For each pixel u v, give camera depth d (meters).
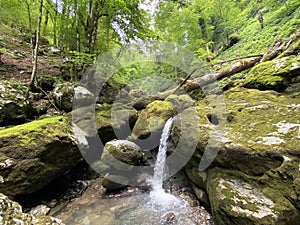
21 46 7.49
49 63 6.54
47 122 3.53
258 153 2.33
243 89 4.26
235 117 3.27
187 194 3.54
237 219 2.10
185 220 2.87
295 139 2.28
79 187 3.78
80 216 3.02
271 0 8.39
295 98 3.27
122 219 2.96
